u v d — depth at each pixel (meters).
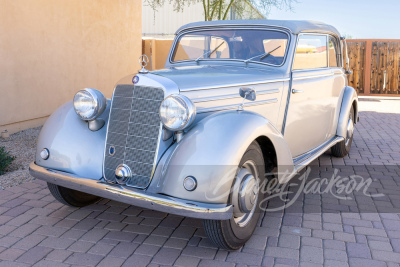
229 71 3.87
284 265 3.01
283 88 4.02
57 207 4.00
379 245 3.32
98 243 3.31
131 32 10.49
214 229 2.98
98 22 9.00
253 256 3.15
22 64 6.94
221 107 3.41
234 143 2.88
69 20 8.03
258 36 4.31
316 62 4.81
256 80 3.74
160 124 3.00
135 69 10.84
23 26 6.89
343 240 3.41
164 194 2.88
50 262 2.99
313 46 4.68
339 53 5.55
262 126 3.15
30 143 6.32
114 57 9.74
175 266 2.99
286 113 4.11
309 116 4.57
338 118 5.52
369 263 3.04
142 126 3.08
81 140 3.34
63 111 3.55
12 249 3.16
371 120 9.38
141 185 3.06
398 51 13.04
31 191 4.40
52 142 3.36
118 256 3.11
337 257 3.13
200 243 3.35
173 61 4.72
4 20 6.50
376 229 3.62
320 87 4.74
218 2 14.26
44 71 7.46
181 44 4.72
